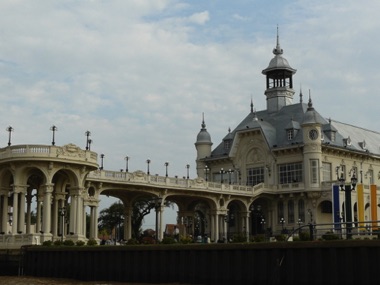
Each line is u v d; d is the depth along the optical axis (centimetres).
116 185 8150
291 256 4425
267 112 11712
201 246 5028
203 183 9319
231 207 10881
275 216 10494
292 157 10362
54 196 7556
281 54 11975
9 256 6588
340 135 11044
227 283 4781
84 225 7675
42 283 5503
